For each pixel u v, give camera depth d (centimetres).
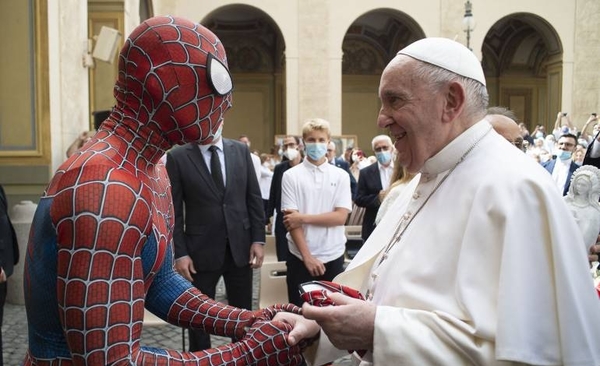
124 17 927
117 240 123
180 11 1733
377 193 562
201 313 164
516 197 140
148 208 131
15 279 587
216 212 392
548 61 1969
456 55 156
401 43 2233
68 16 676
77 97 704
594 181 269
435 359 136
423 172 172
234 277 407
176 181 387
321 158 409
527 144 1028
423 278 153
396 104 158
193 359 133
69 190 125
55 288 130
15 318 538
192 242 390
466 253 144
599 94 1880
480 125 162
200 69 136
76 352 122
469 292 140
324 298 150
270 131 2256
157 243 140
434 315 142
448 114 158
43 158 634
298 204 403
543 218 138
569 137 661
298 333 144
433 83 154
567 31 1883
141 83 136
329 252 404
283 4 1764
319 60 1773
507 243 136
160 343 469
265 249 553
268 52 2241
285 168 573
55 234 127
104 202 123
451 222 153
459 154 160
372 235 202
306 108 1770
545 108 2352
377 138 572
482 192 147
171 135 141
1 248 411
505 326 130
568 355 129
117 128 139
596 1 1864
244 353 139
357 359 180
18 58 626
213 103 140
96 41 771
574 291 131
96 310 120
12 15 623
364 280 192
